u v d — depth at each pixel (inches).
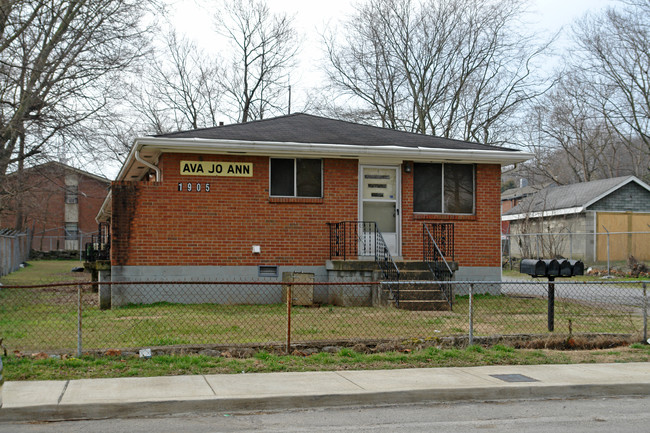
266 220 612.1
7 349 356.5
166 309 539.2
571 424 253.3
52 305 593.3
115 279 572.7
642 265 1046.4
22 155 905.5
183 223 592.4
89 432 237.6
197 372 322.0
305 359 353.4
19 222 1676.9
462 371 336.5
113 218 576.4
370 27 1503.4
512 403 291.4
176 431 239.6
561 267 446.0
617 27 1521.9
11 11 802.8
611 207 1318.9
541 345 410.0
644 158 1807.3
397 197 648.4
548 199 1477.6
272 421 255.9
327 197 627.8
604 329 454.0
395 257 642.8
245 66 1674.5
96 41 885.2
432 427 247.4
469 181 669.3
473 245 660.1
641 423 255.3
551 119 1579.7
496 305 583.2
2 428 243.4
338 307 574.2
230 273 601.3
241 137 607.8
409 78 1499.8
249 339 393.7
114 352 347.3
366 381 309.0
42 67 844.0
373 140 657.0
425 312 526.9
